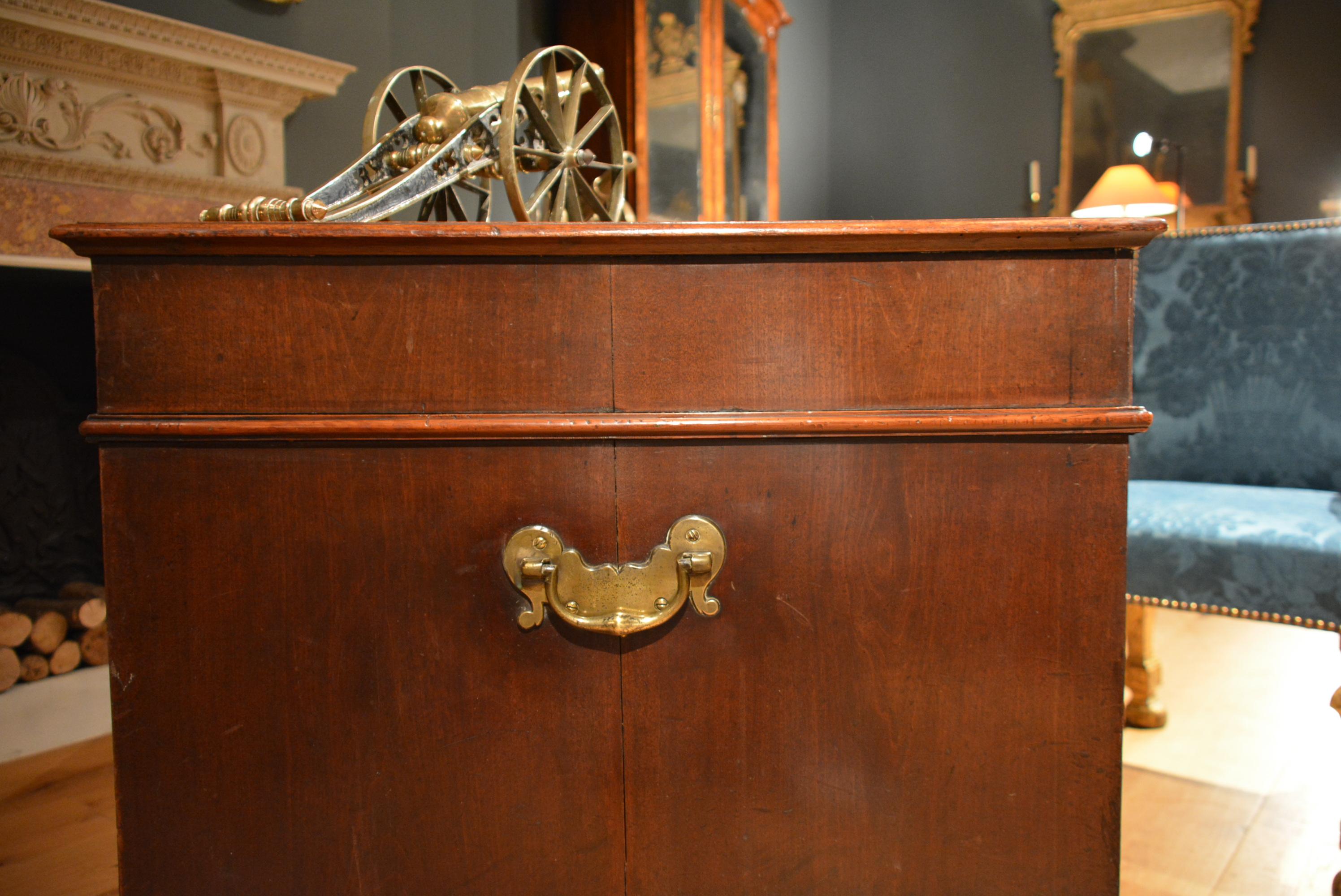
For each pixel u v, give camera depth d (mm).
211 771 717
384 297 683
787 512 697
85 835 1345
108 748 1688
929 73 4441
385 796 718
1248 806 1488
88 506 1937
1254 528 1213
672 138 2666
